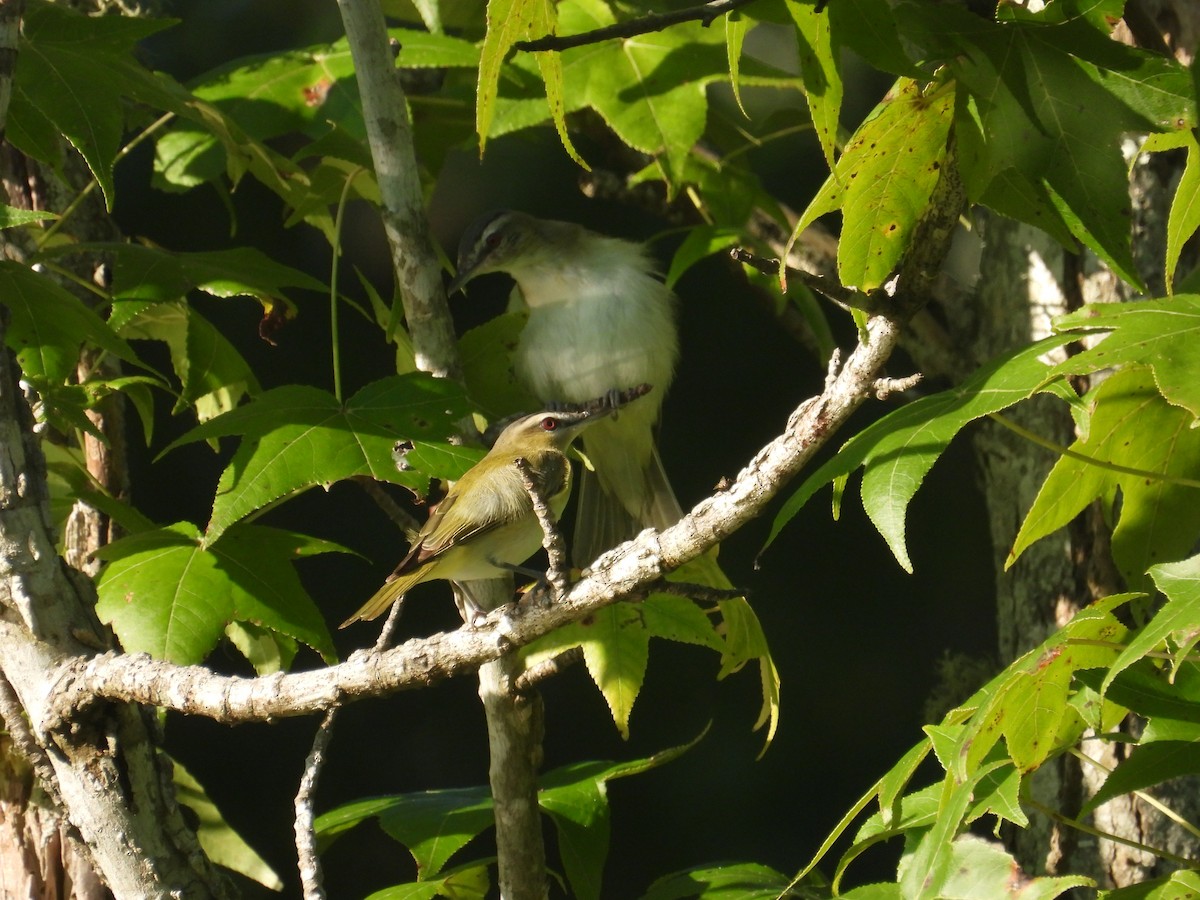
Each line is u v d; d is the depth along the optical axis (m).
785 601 14.50
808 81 5.34
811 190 13.89
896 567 14.55
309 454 6.09
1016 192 5.52
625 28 5.25
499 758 7.12
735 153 10.12
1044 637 8.12
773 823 13.80
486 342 8.13
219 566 6.70
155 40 13.21
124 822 5.93
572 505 12.74
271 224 13.90
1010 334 8.56
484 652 5.14
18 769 7.54
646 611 7.12
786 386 14.58
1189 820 7.43
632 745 14.18
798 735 14.11
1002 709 5.18
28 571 5.89
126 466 8.48
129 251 7.27
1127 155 7.84
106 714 5.89
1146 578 6.19
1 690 5.98
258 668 8.07
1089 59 5.22
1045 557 8.12
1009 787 5.21
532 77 9.18
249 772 13.95
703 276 14.77
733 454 14.41
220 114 8.18
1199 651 5.32
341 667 5.32
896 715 14.10
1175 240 5.41
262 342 13.85
